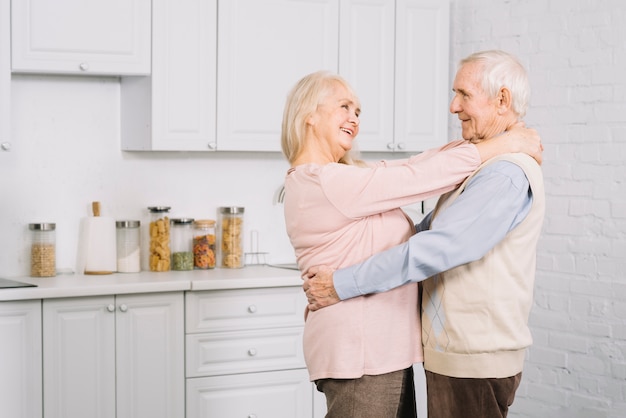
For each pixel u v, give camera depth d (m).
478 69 2.35
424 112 4.61
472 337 2.29
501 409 2.35
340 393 2.36
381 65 4.48
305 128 2.50
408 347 2.39
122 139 4.32
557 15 4.30
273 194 4.65
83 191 4.25
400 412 2.44
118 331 3.76
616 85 4.08
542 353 4.38
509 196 2.23
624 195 4.06
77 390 3.69
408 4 4.54
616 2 4.07
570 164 4.26
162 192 4.41
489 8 4.60
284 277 4.03
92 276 4.06
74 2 3.85
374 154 4.86
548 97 4.34
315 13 4.32
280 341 4.04
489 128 2.37
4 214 4.10
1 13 3.72
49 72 3.89
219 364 3.94
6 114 3.75
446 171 2.27
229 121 4.17
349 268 2.32
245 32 4.17
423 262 2.22
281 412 4.05
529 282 2.36
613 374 4.11
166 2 4.02
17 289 3.56
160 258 4.26
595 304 4.17
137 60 3.97
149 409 3.82
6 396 3.56
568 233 4.27
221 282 3.90
